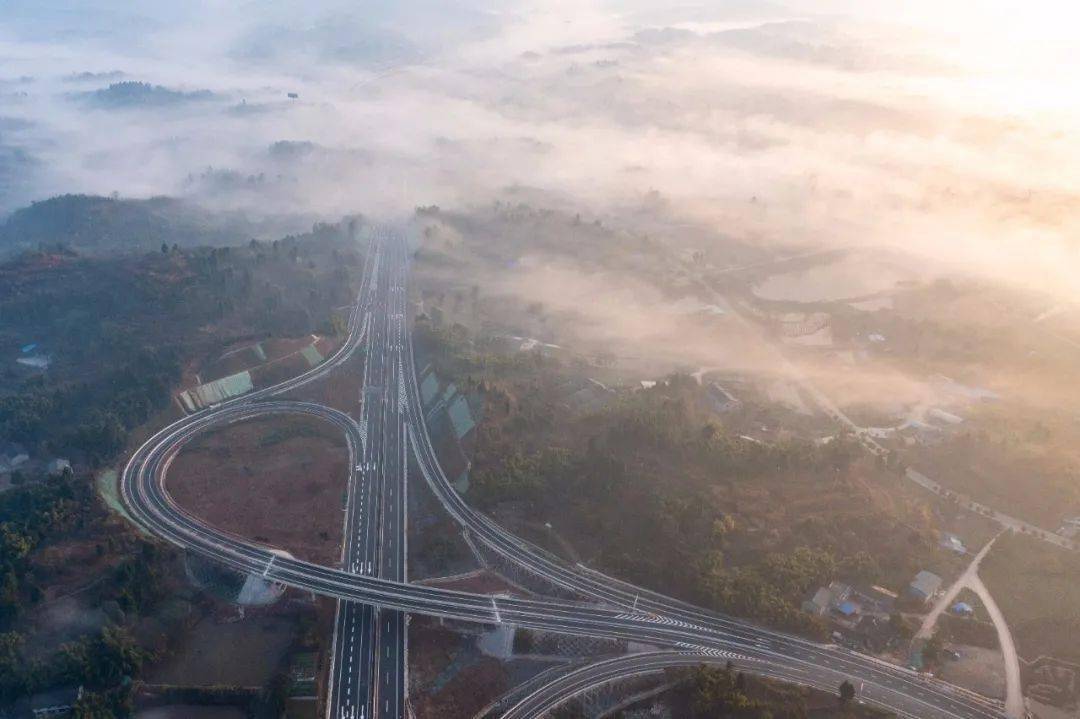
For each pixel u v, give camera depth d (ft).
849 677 570.87
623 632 609.42
